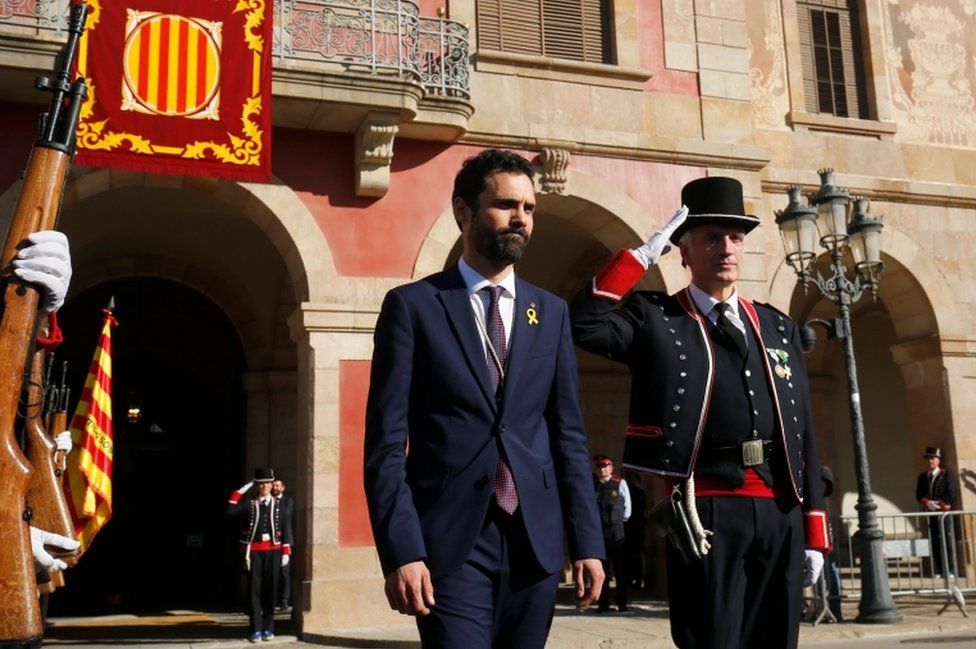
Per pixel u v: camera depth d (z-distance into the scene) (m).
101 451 9.54
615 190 13.36
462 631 2.78
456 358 3.02
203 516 17.14
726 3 14.62
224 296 17.03
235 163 11.05
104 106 10.69
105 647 10.54
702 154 13.81
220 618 13.95
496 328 3.12
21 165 11.08
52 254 2.74
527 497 2.93
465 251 3.24
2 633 2.46
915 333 15.45
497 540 2.91
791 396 3.54
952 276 15.34
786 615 3.40
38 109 11.26
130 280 17.06
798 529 3.47
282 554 11.43
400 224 12.37
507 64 13.19
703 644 3.33
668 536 3.40
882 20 16.05
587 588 2.97
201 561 17.03
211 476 17.30
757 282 14.09
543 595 2.92
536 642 2.93
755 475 3.42
